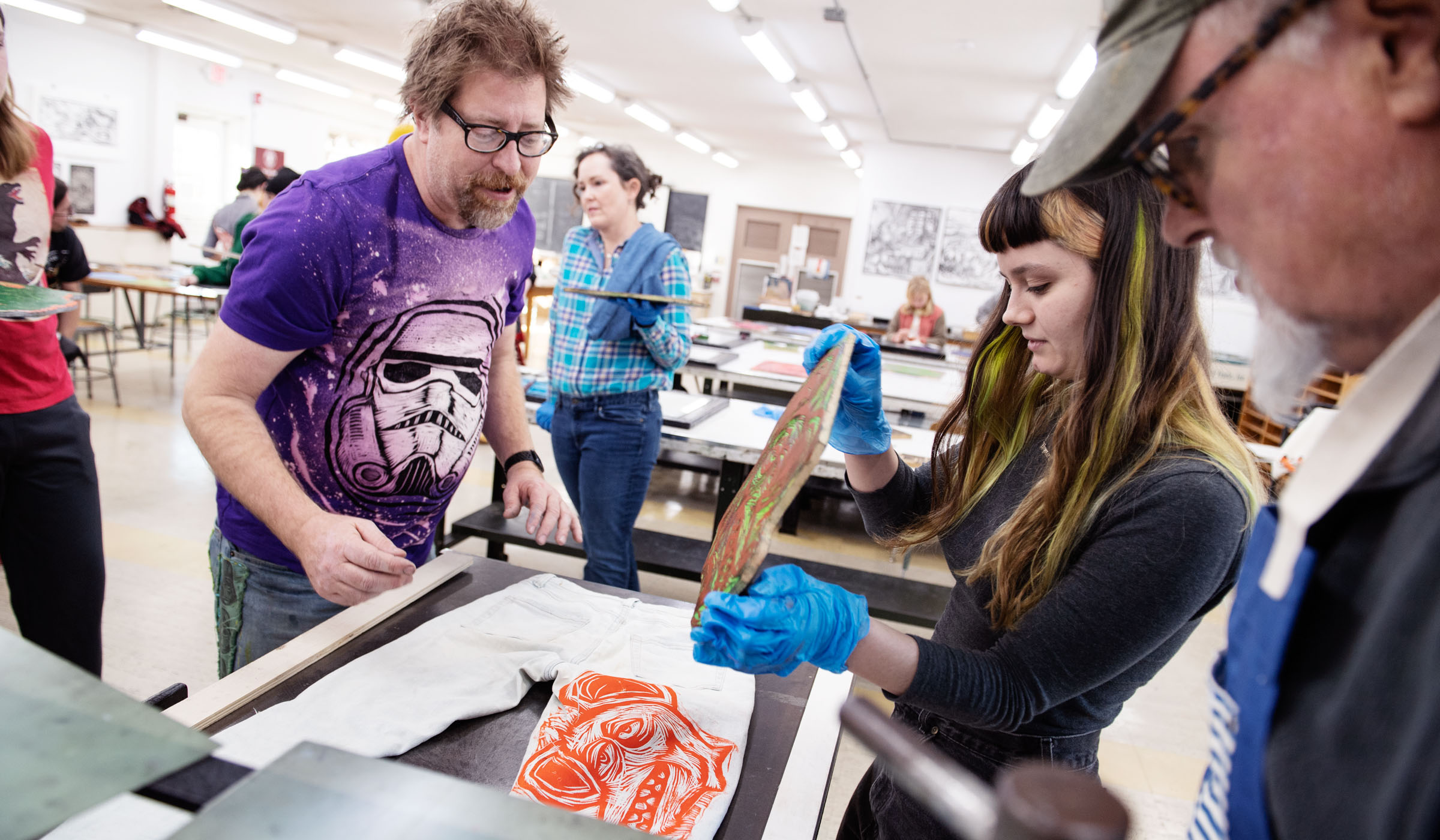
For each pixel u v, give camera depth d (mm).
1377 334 480
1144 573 778
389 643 1165
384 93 11594
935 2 5293
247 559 1376
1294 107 437
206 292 5465
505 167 1240
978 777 968
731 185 14367
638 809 879
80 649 1805
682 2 5961
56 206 4262
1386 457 464
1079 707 917
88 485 1752
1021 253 888
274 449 1222
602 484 2527
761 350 5219
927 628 2854
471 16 1167
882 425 1172
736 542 825
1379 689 429
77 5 7688
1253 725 512
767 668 776
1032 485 992
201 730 952
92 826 771
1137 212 808
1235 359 5109
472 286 1399
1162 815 2328
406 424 1373
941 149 10633
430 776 556
